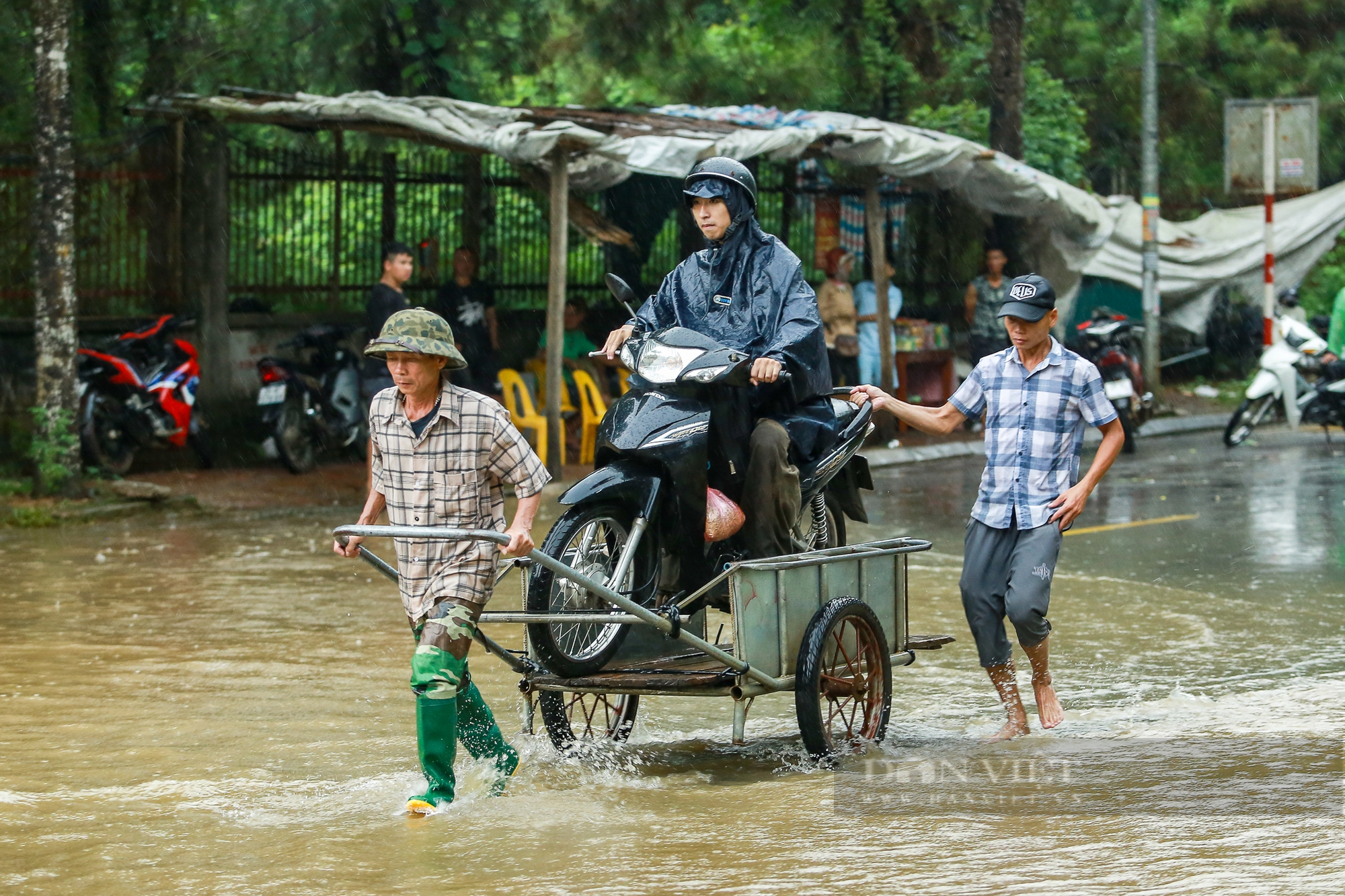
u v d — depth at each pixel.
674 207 35.56
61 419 24.38
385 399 10.37
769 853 8.88
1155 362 41.03
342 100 27.88
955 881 8.27
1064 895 7.99
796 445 12.14
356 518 24.75
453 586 10.12
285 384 28.64
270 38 31.97
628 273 35.78
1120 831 9.20
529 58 36.50
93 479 25.58
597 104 41.88
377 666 14.72
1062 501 12.32
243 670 14.48
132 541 22.12
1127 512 25.77
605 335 35.72
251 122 29.20
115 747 11.76
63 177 24.09
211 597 18.12
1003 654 12.59
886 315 33.81
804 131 28.67
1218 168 54.94
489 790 10.52
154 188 29.44
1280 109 39.38
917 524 24.58
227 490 27.02
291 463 28.84
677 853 8.91
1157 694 13.86
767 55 41.75
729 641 14.62
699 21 41.69
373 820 9.76
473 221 33.59
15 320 27.72
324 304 31.70
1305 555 21.44
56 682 13.89
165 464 28.94
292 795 10.40
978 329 37.09
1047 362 12.43
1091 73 53.31
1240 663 15.12
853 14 44.31
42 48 23.64
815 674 11.17
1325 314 54.19
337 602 17.92
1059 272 39.22
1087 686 14.35
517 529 9.95
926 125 42.78
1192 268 43.94
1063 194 36.16
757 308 12.00
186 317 28.75
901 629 12.66
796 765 11.37
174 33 30.95
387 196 32.34
